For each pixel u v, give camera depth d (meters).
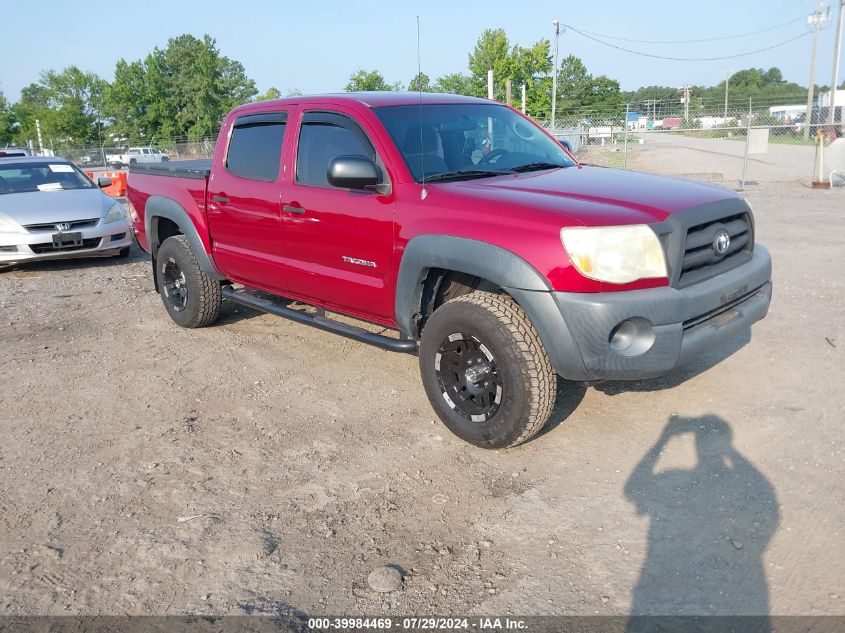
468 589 2.78
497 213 3.63
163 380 5.21
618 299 3.34
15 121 79.75
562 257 3.37
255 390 4.95
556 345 3.44
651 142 45.25
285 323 6.50
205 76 71.62
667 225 3.46
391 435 4.16
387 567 2.92
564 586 2.77
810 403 4.23
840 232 9.84
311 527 3.26
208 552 3.10
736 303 3.91
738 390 4.47
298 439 4.16
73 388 5.12
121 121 70.75
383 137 4.27
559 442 3.94
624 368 3.43
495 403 3.73
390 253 4.13
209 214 5.69
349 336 4.59
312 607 2.73
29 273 9.44
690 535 3.03
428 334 3.97
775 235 9.77
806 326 5.65
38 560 3.10
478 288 4.11
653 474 3.55
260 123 5.21
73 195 10.04
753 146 17.12
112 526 3.33
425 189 4.01
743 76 127.94
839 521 3.06
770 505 3.21
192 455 4.01
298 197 4.72
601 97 64.75
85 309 7.38
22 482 3.78
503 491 3.48
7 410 4.76
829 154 16.69
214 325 6.52
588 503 3.33
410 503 3.42
